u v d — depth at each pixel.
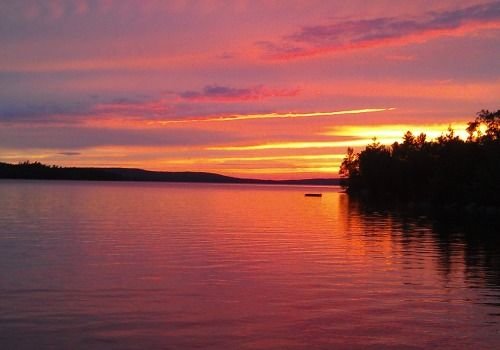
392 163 137.88
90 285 23.23
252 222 60.38
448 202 104.19
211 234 45.53
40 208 80.00
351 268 28.34
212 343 15.69
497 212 89.44
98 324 17.38
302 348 15.40
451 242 41.38
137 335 16.31
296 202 126.12
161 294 21.73
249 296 21.55
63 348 15.13
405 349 15.39
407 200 133.00
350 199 153.38
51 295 21.25
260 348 15.34
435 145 123.62
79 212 72.69
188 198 135.00
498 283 24.48
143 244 37.81
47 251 33.75
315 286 23.56
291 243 39.38
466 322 18.06
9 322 17.47
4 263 28.83
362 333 16.78
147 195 148.25
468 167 101.19
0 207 81.06
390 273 26.91
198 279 24.92
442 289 23.16
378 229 52.72
